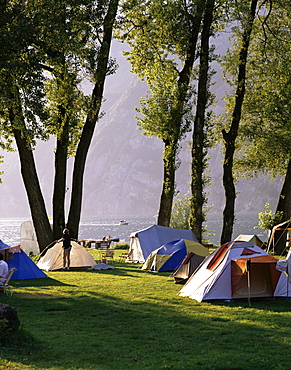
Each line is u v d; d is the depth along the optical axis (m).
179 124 27.58
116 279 17.95
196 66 28.81
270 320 10.68
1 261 14.92
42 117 20.52
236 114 29.52
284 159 33.28
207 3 27.16
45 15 20.12
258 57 32.25
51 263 21.72
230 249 13.95
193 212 27.45
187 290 14.23
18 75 19.86
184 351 8.12
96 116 26.20
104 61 24.52
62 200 26.28
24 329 9.13
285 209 30.36
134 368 7.09
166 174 28.20
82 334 9.39
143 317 11.09
